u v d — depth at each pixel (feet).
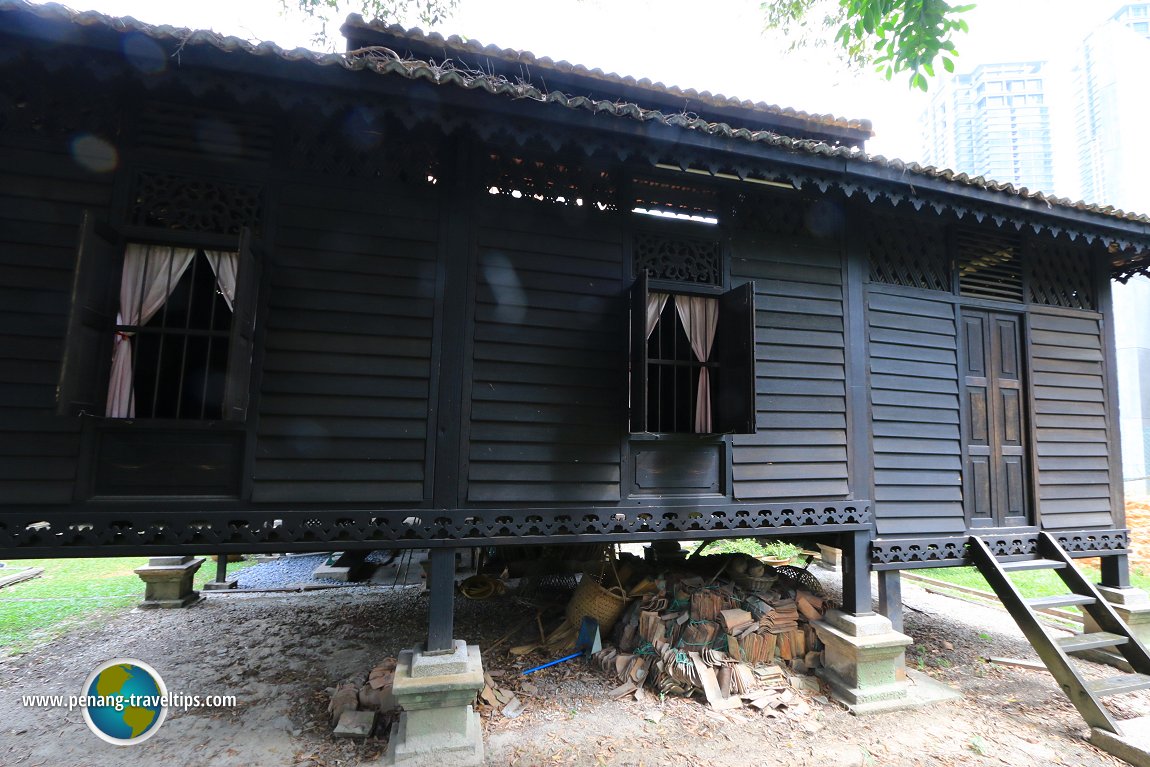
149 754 12.26
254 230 13.12
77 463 11.68
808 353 16.79
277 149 13.47
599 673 16.28
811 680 15.78
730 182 16.69
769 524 15.61
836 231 17.65
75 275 10.64
